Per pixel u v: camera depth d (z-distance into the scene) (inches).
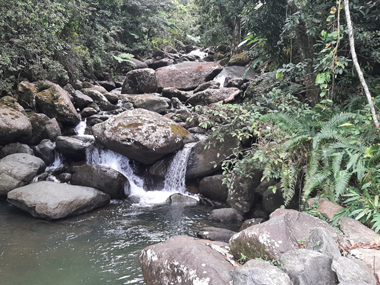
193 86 549.3
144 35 734.5
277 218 134.6
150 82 526.0
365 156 149.3
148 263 137.2
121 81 611.8
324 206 158.6
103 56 550.6
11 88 384.2
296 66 234.5
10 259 168.6
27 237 198.4
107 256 173.9
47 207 227.9
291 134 185.3
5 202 266.2
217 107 224.5
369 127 166.6
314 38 258.8
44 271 156.3
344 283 95.9
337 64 173.5
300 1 218.5
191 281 114.7
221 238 190.1
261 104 268.8
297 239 128.5
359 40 231.1
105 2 575.8
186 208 264.4
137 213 250.2
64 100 381.7
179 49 925.2
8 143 327.3
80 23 476.4
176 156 311.1
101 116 412.2
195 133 361.4
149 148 291.6
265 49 310.7
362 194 156.4
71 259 169.6
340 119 171.8
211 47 888.9
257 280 101.7
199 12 668.1
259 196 240.7
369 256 114.0
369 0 230.2
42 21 354.9
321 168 171.2
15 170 275.7
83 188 260.2
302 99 302.5
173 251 132.0
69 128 384.8
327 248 115.9
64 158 345.1
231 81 508.7
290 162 176.4
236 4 448.8
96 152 331.9
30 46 359.3
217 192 271.0
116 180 282.0
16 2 328.5
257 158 198.2
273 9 276.7
